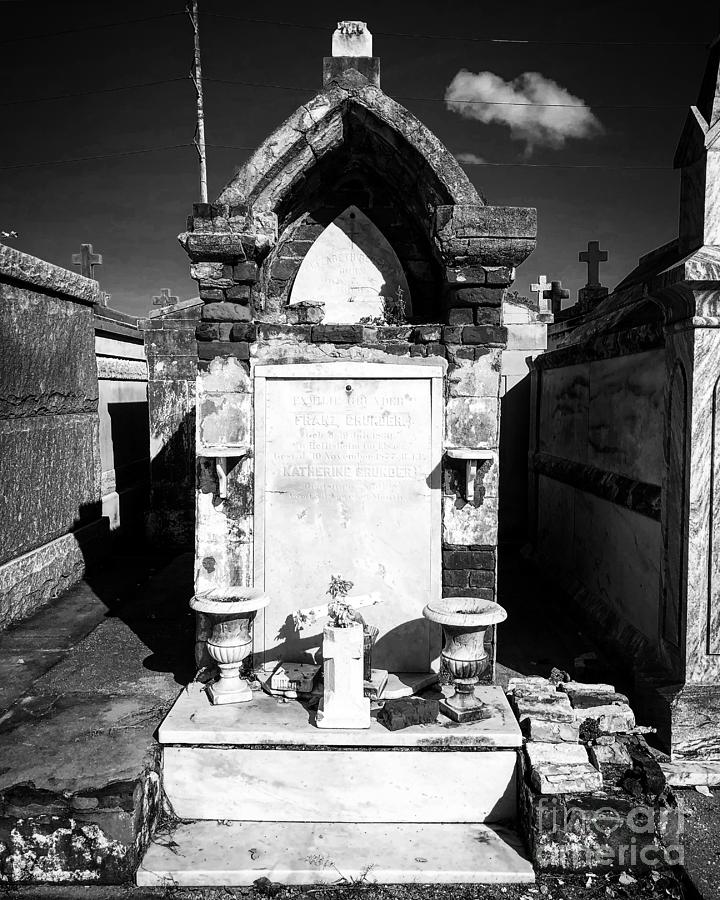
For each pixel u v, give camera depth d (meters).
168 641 6.89
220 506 5.67
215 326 5.63
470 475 5.48
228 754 4.72
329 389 5.65
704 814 4.68
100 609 7.98
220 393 5.64
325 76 5.68
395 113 5.51
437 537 5.65
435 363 5.63
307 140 5.55
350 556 5.68
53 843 4.20
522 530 11.80
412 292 6.31
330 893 4.18
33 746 4.71
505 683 5.95
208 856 4.37
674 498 5.36
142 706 5.35
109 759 4.54
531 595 8.91
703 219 5.18
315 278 6.30
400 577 5.67
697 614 5.12
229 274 5.57
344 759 4.71
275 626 5.72
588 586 7.80
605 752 4.71
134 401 12.95
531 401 11.14
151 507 11.07
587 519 7.91
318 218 6.27
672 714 5.07
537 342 11.80
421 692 5.42
